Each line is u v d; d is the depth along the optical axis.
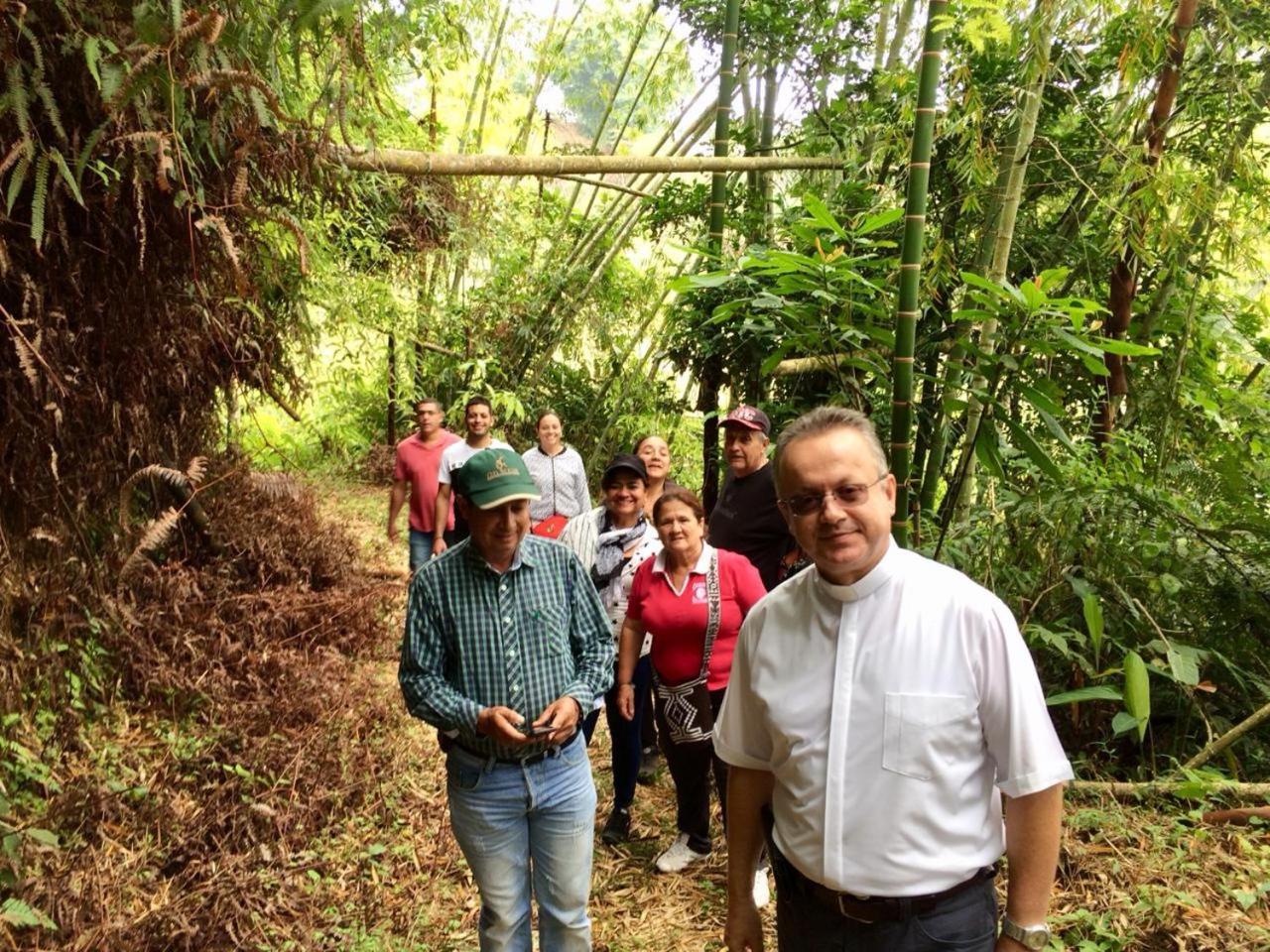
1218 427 4.33
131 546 3.18
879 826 1.31
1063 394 4.19
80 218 2.35
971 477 4.06
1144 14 3.47
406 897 2.74
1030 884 1.29
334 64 2.32
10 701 2.70
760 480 3.29
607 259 8.57
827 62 5.64
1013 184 3.78
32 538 2.64
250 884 2.61
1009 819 1.32
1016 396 3.27
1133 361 4.21
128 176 2.21
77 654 3.09
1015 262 4.55
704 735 2.80
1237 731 3.04
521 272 8.87
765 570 3.27
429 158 2.72
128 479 2.82
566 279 8.63
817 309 3.62
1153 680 3.49
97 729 3.14
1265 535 3.33
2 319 2.20
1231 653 3.42
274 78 2.25
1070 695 3.06
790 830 1.42
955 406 3.27
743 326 4.16
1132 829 2.83
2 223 2.12
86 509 2.86
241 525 4.64
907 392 3.18
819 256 3.36
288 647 4.14
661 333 8.24
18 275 2.23
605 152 9.66
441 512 4.72
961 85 4.14
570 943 2.18
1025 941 1.29
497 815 2.04
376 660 4.42
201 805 2.94
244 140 2.25
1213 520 3.84
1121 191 3.88
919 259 3.15
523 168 2.93
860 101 5.52
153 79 1.91
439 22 3.53
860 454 1.31
